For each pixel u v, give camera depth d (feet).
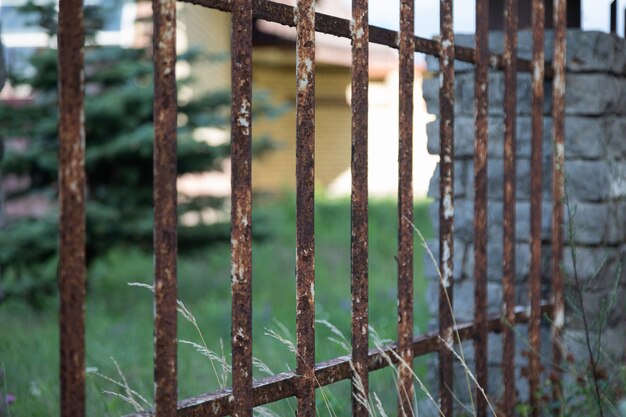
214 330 21.85
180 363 17.47
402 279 9.05
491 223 13.64
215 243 28.12
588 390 10.74
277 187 53.98
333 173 61.87
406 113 8.98
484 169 10.37
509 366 11.09
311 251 7.90
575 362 12.46
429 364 13.76
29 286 24.44
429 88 13.69
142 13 28.14
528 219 13.48
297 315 7.86
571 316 13.04
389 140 66.49
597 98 12.98
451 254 9.87
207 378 16.31
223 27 47.42
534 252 11.58
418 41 9.21
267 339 20.30
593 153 13.00
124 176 25.41
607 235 13.15
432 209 13.82
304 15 7.77
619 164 13.60
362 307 8.48
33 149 25.14
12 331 21.12
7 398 12.87
